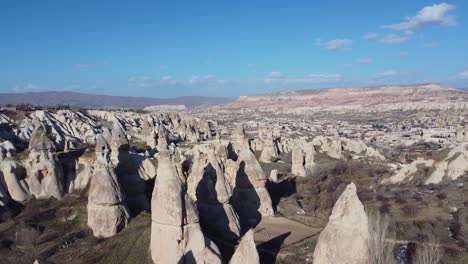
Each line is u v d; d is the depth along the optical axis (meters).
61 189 53.72
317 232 41.53
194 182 45.66
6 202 50.47
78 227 43.47
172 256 31.61
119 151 50.34
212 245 32.44
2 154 59.75
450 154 70.06
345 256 25.08
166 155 32.81
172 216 31.72
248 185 46.72
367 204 53.06
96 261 35.88
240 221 44.53
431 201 52.31
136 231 38.75
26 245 41.22
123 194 41.94
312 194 61.69
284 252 35.88
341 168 80.75
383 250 30.11
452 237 39.88
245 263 28.12
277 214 48.16
